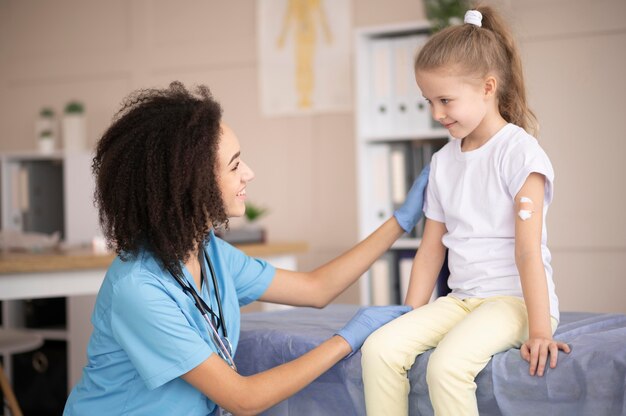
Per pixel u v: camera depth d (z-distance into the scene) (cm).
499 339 148
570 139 370
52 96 497
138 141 155
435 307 164
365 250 190
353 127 422
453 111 166
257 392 150
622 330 152
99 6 485
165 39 468
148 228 155
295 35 434
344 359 161
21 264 237
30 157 457
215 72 455
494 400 144
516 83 175
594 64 366
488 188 166
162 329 149
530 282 149
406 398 153
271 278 187
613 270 364
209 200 157
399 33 383
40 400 417
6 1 508
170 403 155
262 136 444
